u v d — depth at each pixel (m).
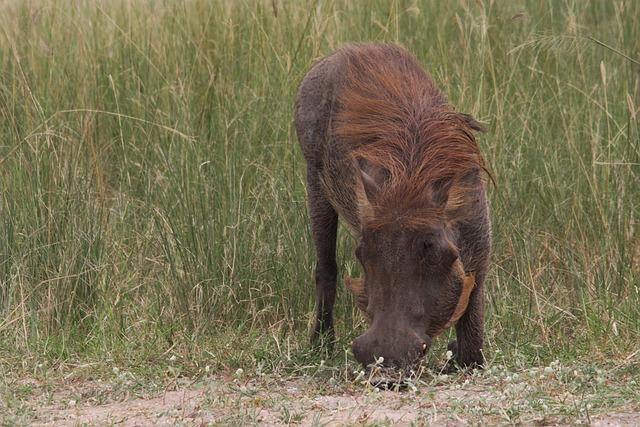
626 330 11.55
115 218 13.73
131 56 16.30
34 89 15.39
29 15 16.20
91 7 16.92
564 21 16.62
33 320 11.88
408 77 10.81
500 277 12.91
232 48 15.82
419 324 9.01
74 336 11.98
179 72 15.88
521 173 13.90
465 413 8.66
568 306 12.55
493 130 14.16
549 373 9.77
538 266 13.18
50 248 12.65
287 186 13.48
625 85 14.75
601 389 9.36
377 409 8.93
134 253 13.34
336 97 11.28
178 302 12.45
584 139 14.41
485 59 15.10
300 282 12.65
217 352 11.33
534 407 8.74
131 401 9.71
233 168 13.18
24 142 13.96
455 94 14.57
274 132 14.62
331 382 9.97
